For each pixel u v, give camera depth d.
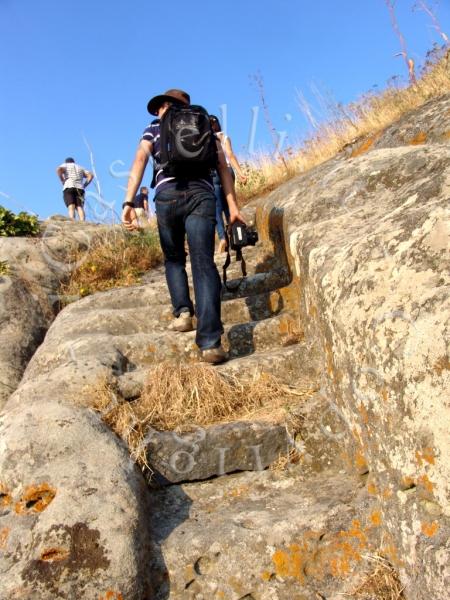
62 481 2.48
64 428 2.71
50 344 4.14
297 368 3.51
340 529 2.45
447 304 2.09
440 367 2.01
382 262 2.50
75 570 2.26
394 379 2.20
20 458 2.56
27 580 2.23
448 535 1.98
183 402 3.27
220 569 2.43
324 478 2.88
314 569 2.41
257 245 5.61
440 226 2.36
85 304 4.81
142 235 6.78
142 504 2.59
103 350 3.73
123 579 2.27
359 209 3.70
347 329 2.56
